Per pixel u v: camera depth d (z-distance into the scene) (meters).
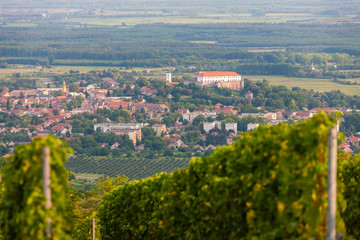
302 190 25.36
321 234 24.80
